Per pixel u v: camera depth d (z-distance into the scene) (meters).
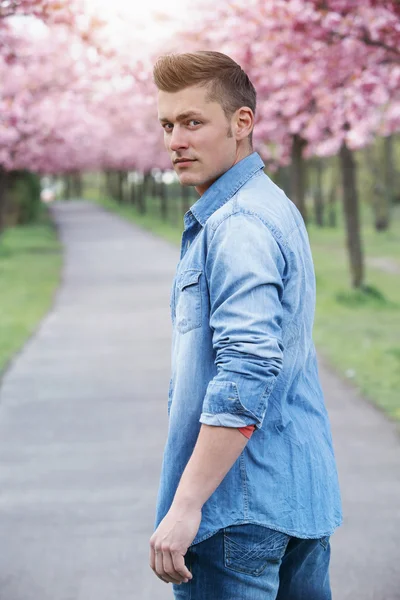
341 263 27.69
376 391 8.08
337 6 8.88
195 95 2.05
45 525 4.77
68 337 12.30
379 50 9.93
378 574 4.00
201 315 2.01
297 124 13.25
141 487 5.43
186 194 51.72
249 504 1.97
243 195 2.04
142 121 22.02
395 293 20.67
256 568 2.00
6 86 14.24
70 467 5.89
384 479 5.46
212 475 1.85
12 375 9.44
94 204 76.56
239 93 2.08
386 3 8.84
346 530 4.59
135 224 49.50
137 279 21.33
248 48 10.34
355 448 6.19
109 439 6.62
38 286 20.09
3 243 32.72
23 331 12.89
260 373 1.84
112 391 8.48
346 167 17.09
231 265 1.93
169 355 10.63
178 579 1.86
